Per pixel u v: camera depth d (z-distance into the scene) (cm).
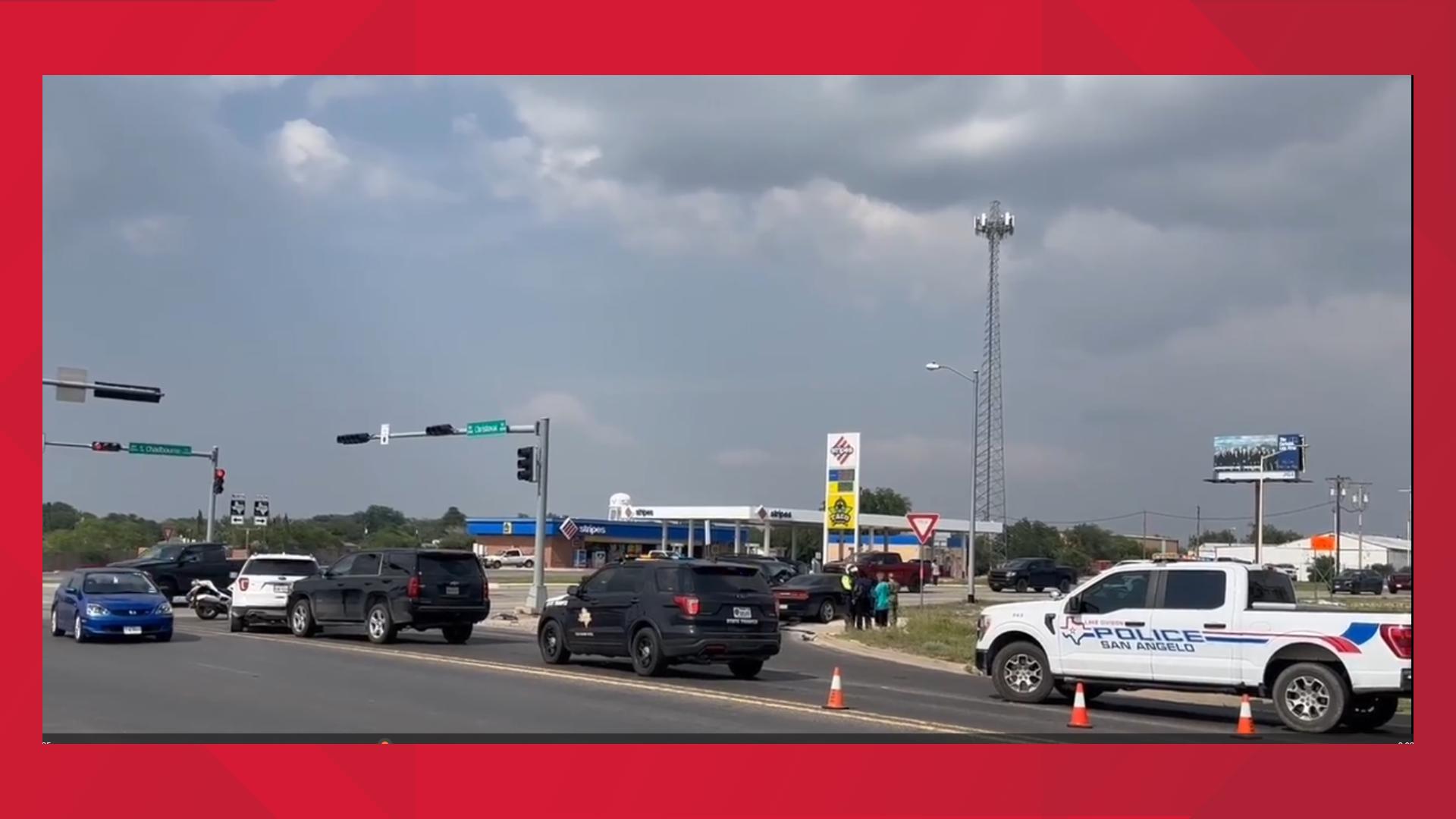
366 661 2225
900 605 4697
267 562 3058
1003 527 7900
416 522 15312
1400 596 7088
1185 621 1669
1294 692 1568
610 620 2116
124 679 1900
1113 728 1542
